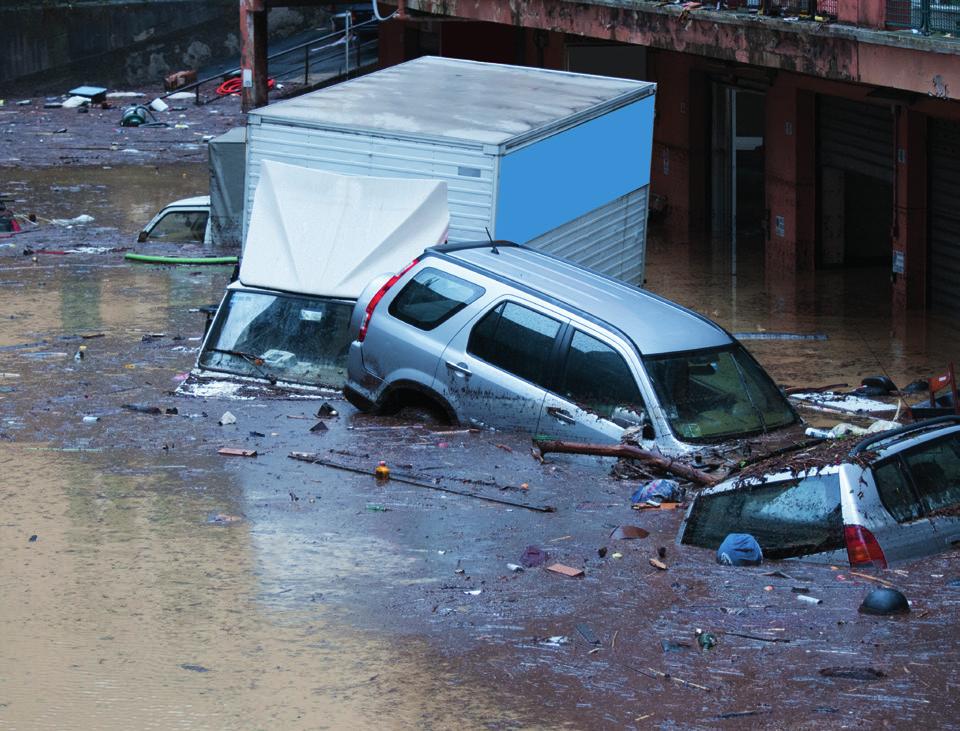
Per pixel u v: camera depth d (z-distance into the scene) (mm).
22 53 72812
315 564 12320
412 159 21969
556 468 15609
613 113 24531
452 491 14727
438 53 53031
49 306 27562
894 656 9820
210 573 12070
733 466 14227
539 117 22812
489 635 10492
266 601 11344
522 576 11891
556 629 10594
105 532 13336
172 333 25000
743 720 8812
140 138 57562
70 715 9062
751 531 12516
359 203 20703
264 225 20953
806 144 32469
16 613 11078
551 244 22938
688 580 11664
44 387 20438
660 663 9836
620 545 12797
